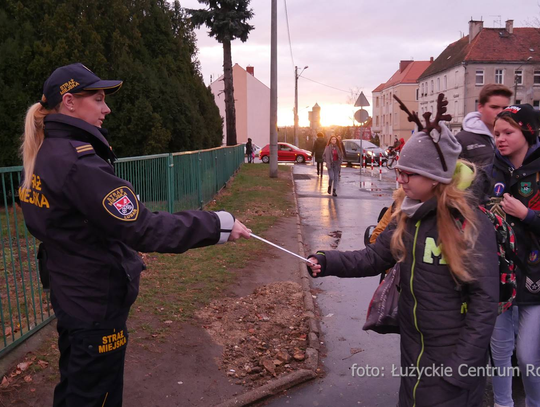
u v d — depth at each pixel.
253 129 64.00
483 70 52.81
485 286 2.12
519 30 54.84
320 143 20.91
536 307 3.02
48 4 10.84
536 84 52.91
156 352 4.06
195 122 12.30
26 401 3.27
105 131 2.40
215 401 3.54
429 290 2.22
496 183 3.15
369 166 30.25
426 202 2.22
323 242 8.66
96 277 2.18
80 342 2.18
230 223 2.29
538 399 3.08
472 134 3.76
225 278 5.96
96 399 2.24
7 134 9.65
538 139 3.11
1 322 3.81
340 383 3.85
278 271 6.56
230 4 24.88
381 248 2.53
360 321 5.07
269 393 3.62
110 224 2.06
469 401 2.21
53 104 2.22
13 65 10.09
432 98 63.38
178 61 14.32
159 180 7.62
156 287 5.47
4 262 3.75
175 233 2.15
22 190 2.23
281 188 15.84
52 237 2.13
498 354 3.21
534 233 2.91
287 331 4.71
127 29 12.07
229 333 4.57
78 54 10.60
